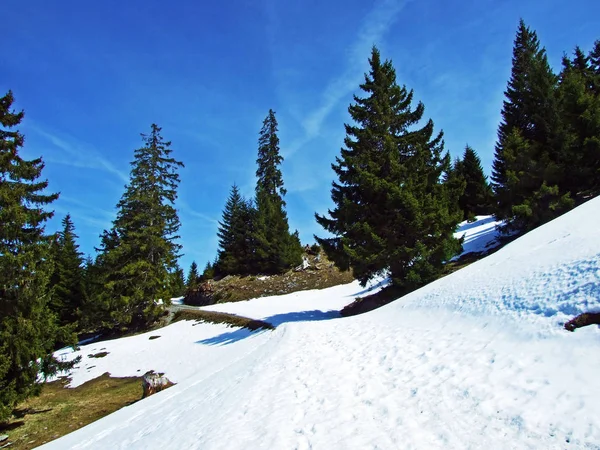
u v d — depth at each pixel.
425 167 21.00
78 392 20.25
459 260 26.59
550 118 26.30
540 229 15.77
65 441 11.16
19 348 14.60
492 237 28.75
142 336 30.53
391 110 22.05
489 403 5.14
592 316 6.57
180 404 10.47
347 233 20.14
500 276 11.80
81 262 51.62
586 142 21.80
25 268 15.64
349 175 21.11
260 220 46.28
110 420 12.18
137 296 32.09
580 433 3.95
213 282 46.31
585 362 5.42
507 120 37.22
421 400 5.87
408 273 18.02
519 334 7.33
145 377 16.69
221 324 27.56
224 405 8.17
